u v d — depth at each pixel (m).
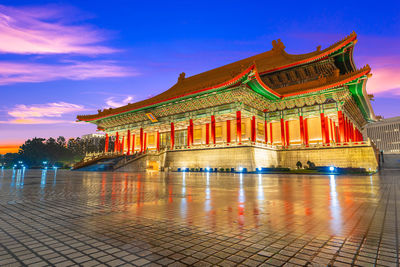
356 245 4.51
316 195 11.88
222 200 10.23
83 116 80.94
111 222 6.32
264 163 49.69
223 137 58.91
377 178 26.77
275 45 61.66
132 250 4.29
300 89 50.16
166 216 7.05
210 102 54.97
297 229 5.62
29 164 128.12
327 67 50.69
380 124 152.62
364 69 41.91
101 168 60.88
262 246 4.47
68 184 18.81
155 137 76.06
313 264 3.66
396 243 4.62
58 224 6.13
